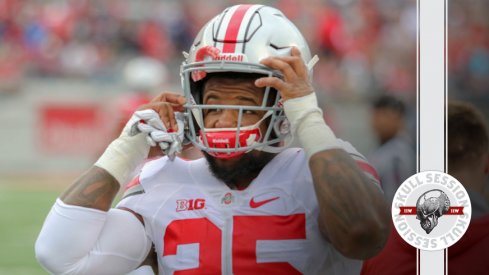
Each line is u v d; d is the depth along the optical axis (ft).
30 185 127.95
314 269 22.09
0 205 108.06
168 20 185.68
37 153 143.64
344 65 169.37
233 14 22.38
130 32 182.19
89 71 166.91
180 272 22.18
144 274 27.30
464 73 154.81
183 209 22.62
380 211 20.59
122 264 22.90
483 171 26.58
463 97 143.84
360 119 143.74
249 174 22.81
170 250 22.47
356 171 20.75
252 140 21.65
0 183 130.21
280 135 22.31
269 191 22.34
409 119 90.68
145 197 23.17
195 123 22.98
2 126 143.54
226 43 21.81
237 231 21.97
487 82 150.82
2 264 72.90
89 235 22.11
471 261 25.14
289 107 21.24
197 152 36.91
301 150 23.34
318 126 21.11
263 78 21.04
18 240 84.58
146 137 22.61
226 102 21.85
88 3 187.32
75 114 143.64
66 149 143.64
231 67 21.56
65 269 22.15
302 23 181.16
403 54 170.09
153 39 181.27
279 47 22.13
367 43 175.01
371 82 163.43
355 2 182.29
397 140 55.57
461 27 161.58
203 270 21.90
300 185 22.33
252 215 22.08
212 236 22.08
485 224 25.22
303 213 22.00
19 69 158.51
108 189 22.34
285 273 21.80
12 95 148.46
